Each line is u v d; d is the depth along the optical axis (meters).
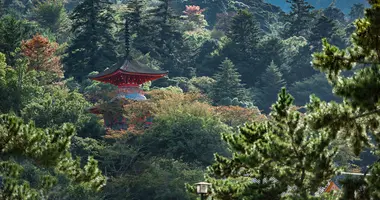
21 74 97.19
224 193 28.45
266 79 167.38
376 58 22.39
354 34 22.47
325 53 22.53
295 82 171.00
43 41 119.69
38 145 24.67
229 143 27.64
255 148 24.67
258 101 163.88
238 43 180.00
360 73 21.47
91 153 93.56
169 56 171.50
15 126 24.36
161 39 173.00
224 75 147.88
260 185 26.73
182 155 92.81
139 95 110.88
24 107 93.62
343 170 24.20
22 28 146.25
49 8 183.88
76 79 150.00
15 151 24.45
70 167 26.19
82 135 102.12
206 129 93.62
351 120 22.23
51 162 24.88
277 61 177.00
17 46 121.44
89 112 107.06
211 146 91.81
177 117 96.00
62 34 183.00
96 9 157.50
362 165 129.12
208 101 122.25
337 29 185.75
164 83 153.25
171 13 178.50
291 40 195.75
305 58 180.50
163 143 95.00
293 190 25.55
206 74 178.12
